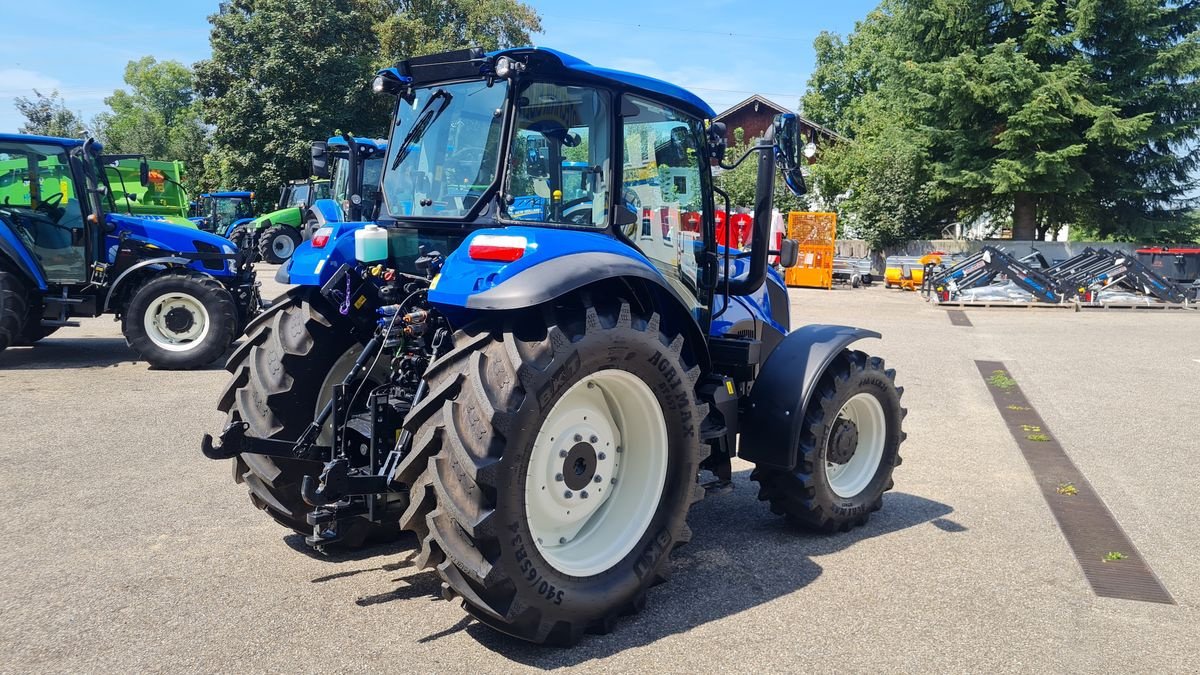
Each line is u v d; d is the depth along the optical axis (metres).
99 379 8.41
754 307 5.19
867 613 3.53
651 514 3.49
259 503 4.01
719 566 4.03
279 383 3.75
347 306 3.74
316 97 32.28
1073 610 3.61
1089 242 26.31
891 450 4.74
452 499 2.92
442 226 3.69
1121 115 24.97
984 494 5.30
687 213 4.31
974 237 32.75
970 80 24.61
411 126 3.92
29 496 4.83
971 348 11.88
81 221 8.91
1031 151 24.66
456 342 3.19
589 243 3.31
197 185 43.12
